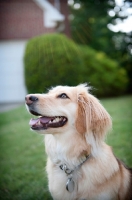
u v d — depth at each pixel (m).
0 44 12.58
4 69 12.73
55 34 11.22
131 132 6.01
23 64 11.69
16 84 12.68
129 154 4.69
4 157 4.96
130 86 14.47
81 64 11.42
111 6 11.01
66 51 10.96
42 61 10.92
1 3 12.12
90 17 13.44
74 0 12.83
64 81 10.96
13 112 9.20
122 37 13.98
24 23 12.38
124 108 8.85
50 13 12.31
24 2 12.23
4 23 12.34
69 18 14.11
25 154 5.12
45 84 10.93
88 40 14.55
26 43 11.66
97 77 12.34
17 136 6.34
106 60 13.16
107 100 11.31
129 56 14.39
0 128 7.16
